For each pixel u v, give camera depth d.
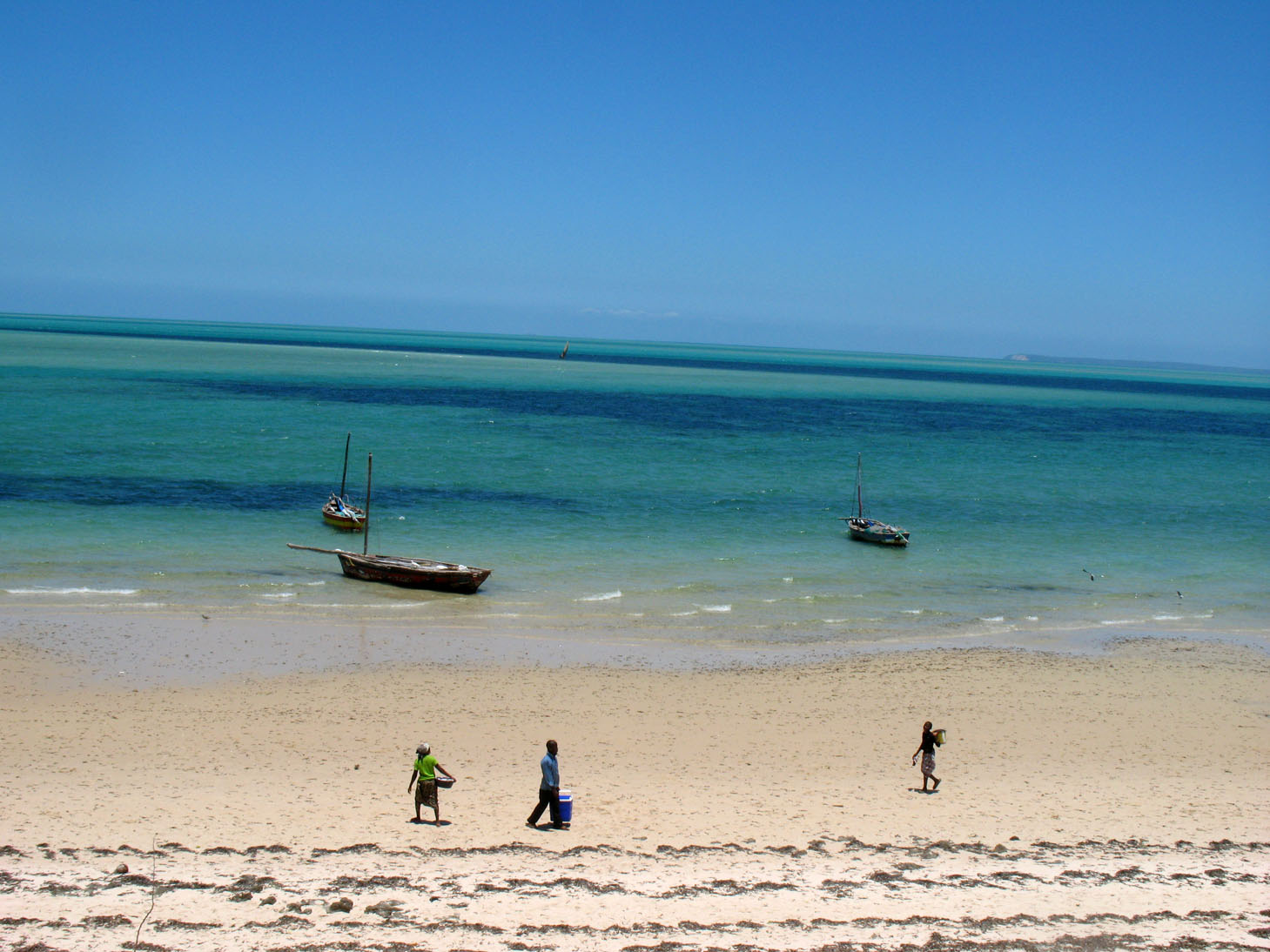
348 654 31.27
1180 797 21.56
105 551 44.03
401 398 135.75
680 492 69.12
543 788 18.78
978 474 85.00
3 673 27.70
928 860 17.14
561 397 153.25
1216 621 39.78
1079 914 14.55
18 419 88.38
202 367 179.62
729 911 14.39
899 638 35.84
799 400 173.38
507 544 50.28
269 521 52.84
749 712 27.30
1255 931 13.98
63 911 13.43
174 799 19.52
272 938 12.84
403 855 16.75
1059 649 34.97
